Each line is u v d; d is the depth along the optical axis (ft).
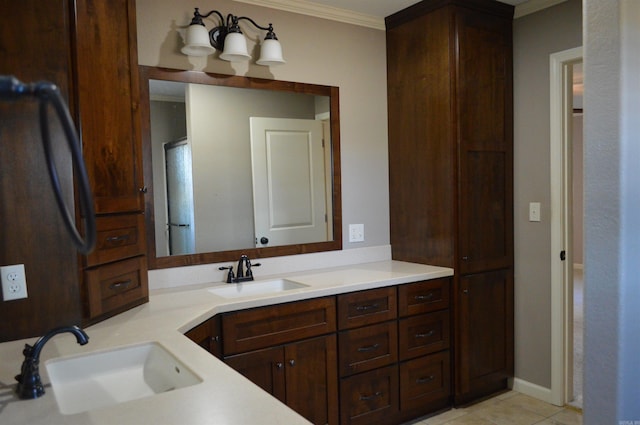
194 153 8.07
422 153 9.46
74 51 5.23
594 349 4.77
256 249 8.71
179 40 7.84
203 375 3.80
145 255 6.62
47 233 5.11
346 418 7.76
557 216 9.07
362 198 9.96
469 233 9.09
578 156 22.76
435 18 8.97
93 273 5.41
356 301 7.81
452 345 9.02
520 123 9.62
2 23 4.85
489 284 9.43
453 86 8.78
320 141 9.43
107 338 4.94
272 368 6.95
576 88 15.85
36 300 5.08
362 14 9.66
